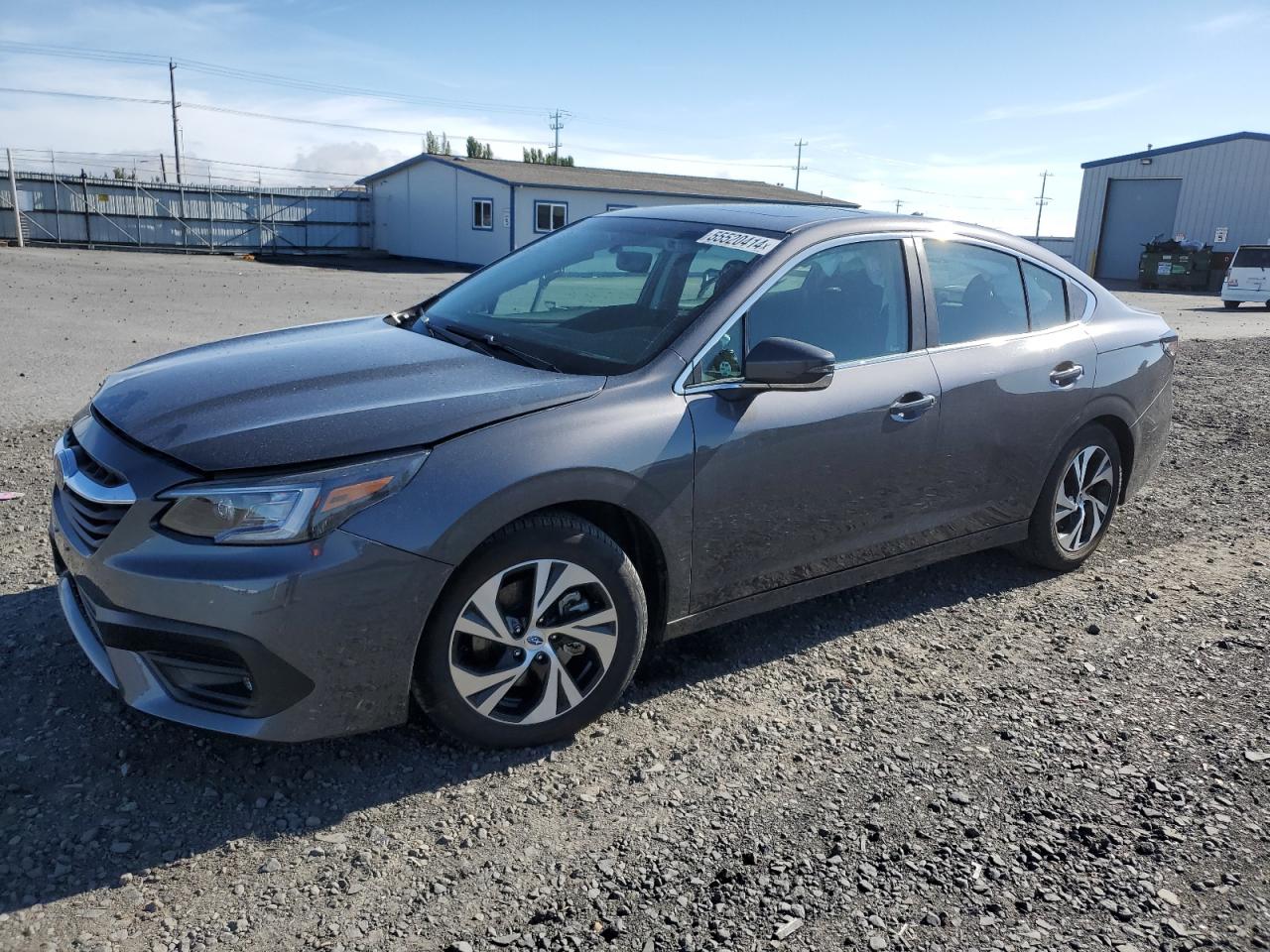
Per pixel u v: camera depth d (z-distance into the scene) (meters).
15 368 9.33
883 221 3.96
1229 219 36.62
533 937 2.32
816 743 3.23
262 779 2.86
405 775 2.93
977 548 4.31
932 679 3.71
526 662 3.00
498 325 3.74
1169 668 3.87
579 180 40.31
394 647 2.74
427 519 2.70
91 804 2.70
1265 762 3.21
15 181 36.66
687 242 3.82
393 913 2.38
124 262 30.02
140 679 2.73
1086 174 40.47
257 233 42.12
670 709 3.40
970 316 4.12
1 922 2.26
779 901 2.48
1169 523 5.71
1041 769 3.13
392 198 43.47
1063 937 2.40
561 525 2.97
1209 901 2.54
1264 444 7.76
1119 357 4.61
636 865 2.59
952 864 2.65
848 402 3.58
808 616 4.22
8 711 3.12
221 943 2.26
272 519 2.58
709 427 3.24
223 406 2.92
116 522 2.68
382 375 3.17
